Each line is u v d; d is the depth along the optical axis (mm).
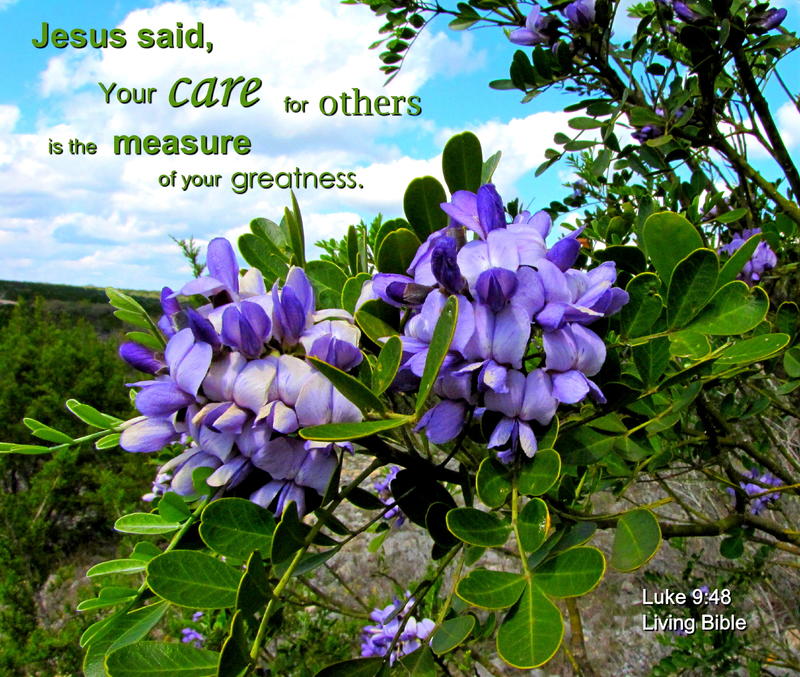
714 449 510
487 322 274
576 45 566
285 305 284
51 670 1582
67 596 2184
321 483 285
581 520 326
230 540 265
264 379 274
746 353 305
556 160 619
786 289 712
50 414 3070
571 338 277
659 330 320
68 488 2699
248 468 282
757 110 584
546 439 282
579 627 623
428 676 284
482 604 241
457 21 671
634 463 415
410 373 293
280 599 257
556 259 282
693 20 530
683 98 549
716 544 1508
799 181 600
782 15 517
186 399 279
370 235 450
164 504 289
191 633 1032
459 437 297
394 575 1633
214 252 306
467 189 332
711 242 733
